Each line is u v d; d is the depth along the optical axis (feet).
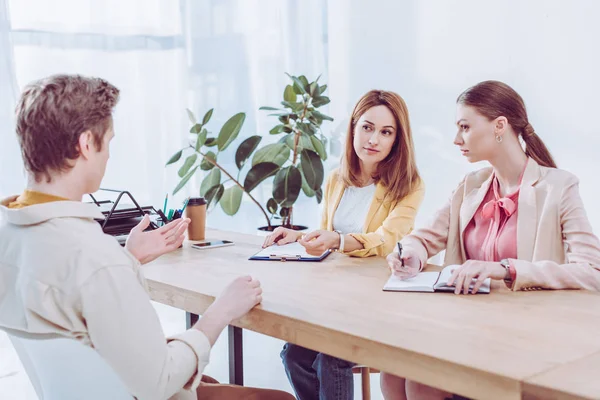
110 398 3.84
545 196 6.10
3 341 11.09
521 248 6.12
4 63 10.83
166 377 3.79
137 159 12.63
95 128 3.94
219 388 5.41
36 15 11.41
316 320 4.58
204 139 10.87
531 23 10.94
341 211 8.19
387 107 7.66
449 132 12.14
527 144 6.40
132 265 3.92
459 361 3.74
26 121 3.85
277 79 13.75
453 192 6.89
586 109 10.48
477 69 11.66
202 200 7.80
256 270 6.23
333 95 13.61
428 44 12.21
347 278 5.89
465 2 11.69
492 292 5.31
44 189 3.97
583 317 4.58
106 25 12.09
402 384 6.33
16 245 3.85
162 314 12.39
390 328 4.38
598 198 10.48
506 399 3.51
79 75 4.02
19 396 9.15
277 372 9.95
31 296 3.66
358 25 13.11
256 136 11.27
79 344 3.74
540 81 10.93
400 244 6.29
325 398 5.98
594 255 5.60
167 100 12.83
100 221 7.07
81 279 3.61
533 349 3.93
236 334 6.61
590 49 10.35
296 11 13.66
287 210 11.13
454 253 6.79
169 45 12.76
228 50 13.33
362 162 8.10
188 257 6.89
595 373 3.52
